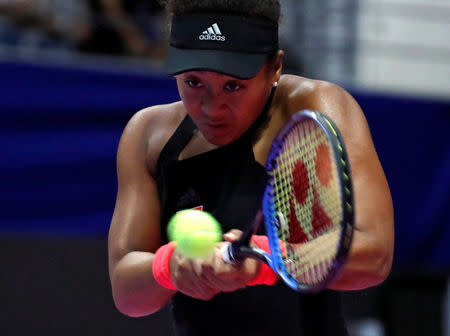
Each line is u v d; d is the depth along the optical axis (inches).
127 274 249.4
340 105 238.5
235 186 247.3
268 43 233.1
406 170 611.2
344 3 710.5
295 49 602.5
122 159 271.4
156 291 241.8
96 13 669.3
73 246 592.4
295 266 206.5
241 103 228.2
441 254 617.9
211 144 251.0
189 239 209.8
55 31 661.9
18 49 643.5
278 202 224.7
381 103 605.9
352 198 180.4
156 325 609.9
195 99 229.0
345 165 182.9
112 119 575.5
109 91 574.2
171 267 223.8
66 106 570.6
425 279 647.8
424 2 726.5
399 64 727.7
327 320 251.8
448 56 743.1
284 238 225.1
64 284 591.5
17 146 566.9
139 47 679.7
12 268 581.9
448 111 609.6
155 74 579.5
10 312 583.8
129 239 261.0
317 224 208.7
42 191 573.9
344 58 712.4
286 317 250.2
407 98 606.5
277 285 248.5
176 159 256.5
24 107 565.0
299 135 214.8
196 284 215.2
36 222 575.8
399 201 613.3
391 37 724.7
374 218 213.3
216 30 227.6
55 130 571.5
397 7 723.4
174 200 259.0
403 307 649.0
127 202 266.5
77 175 576.1
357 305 640.4
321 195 203.9
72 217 579.5
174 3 235.8
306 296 250.4
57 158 572.7
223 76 221.3
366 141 231.6
